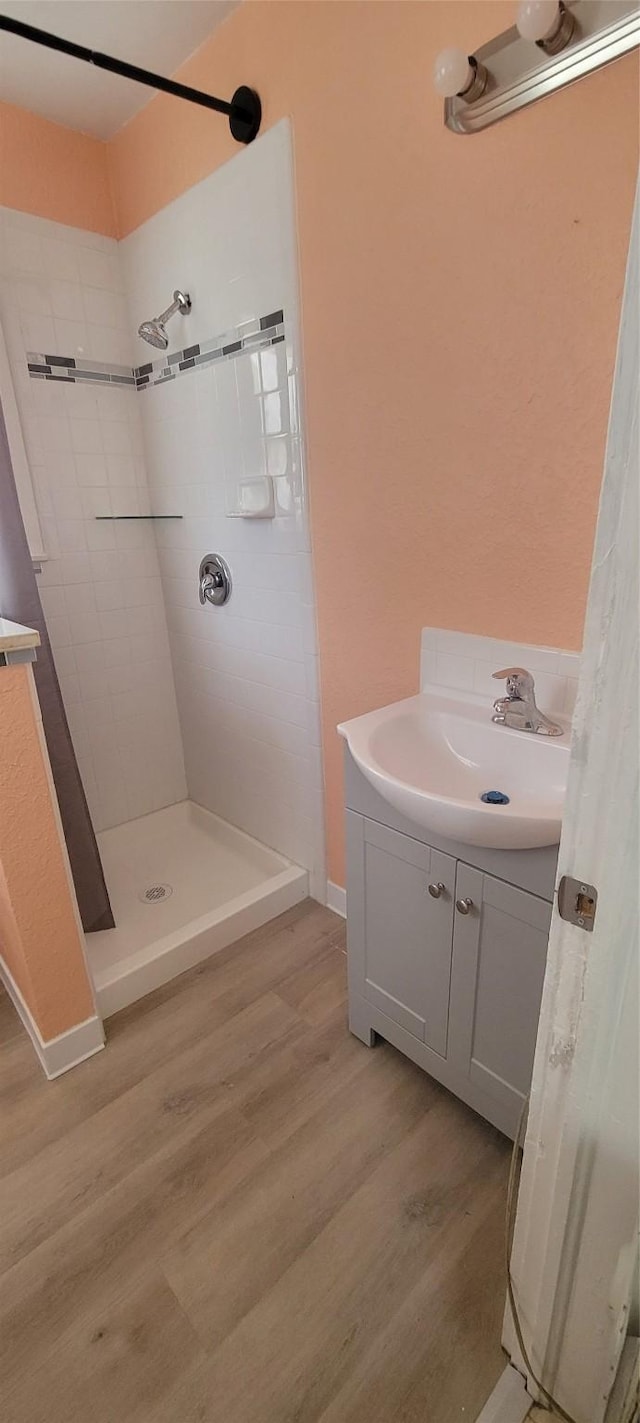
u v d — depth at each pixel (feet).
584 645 1.67
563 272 3.33
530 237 3.41
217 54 4.89
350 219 4.27
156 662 8.00
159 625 7.91
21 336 6.14
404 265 4.04
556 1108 2.22
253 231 4.99
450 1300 3.34
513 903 3.38
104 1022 5.23
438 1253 3.56
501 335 3.68
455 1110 4.40
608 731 1.67
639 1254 2.11
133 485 7.30
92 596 7.26
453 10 3.40
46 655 5.43
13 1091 4.64
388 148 3.92
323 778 6.25
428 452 4.29
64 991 4.67
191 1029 5.15
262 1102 4.49
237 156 4.92
